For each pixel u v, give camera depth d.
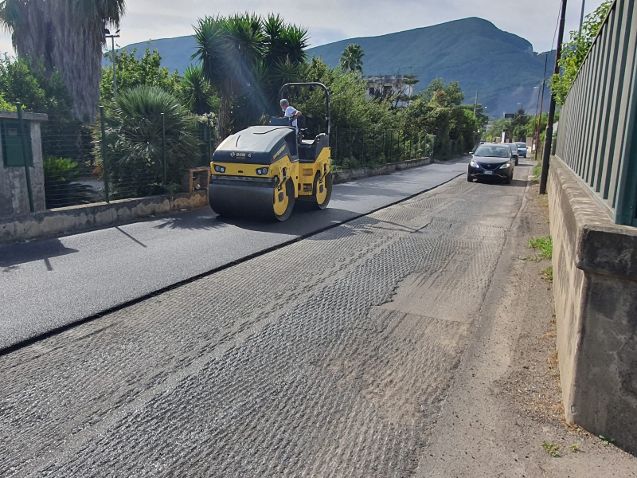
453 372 3.77
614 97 3.62
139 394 3.30
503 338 4.42
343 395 3.39
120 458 2.67
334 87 20.27
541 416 3.15
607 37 4.35
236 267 6.36
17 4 17.09
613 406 2.86
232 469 2.61
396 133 28.38
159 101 10.58
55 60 17.20
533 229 9.69
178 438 2.86
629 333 2.76
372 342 4.26
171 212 10.31
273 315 4.76
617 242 2.70
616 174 3.20
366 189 15.98
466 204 13.10
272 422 3.04
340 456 2.75
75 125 9.96
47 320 4.39
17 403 3.15
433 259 7.12
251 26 17.05
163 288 5.35
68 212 8.21
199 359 3.82
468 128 53.97
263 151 8.94
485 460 2.75
